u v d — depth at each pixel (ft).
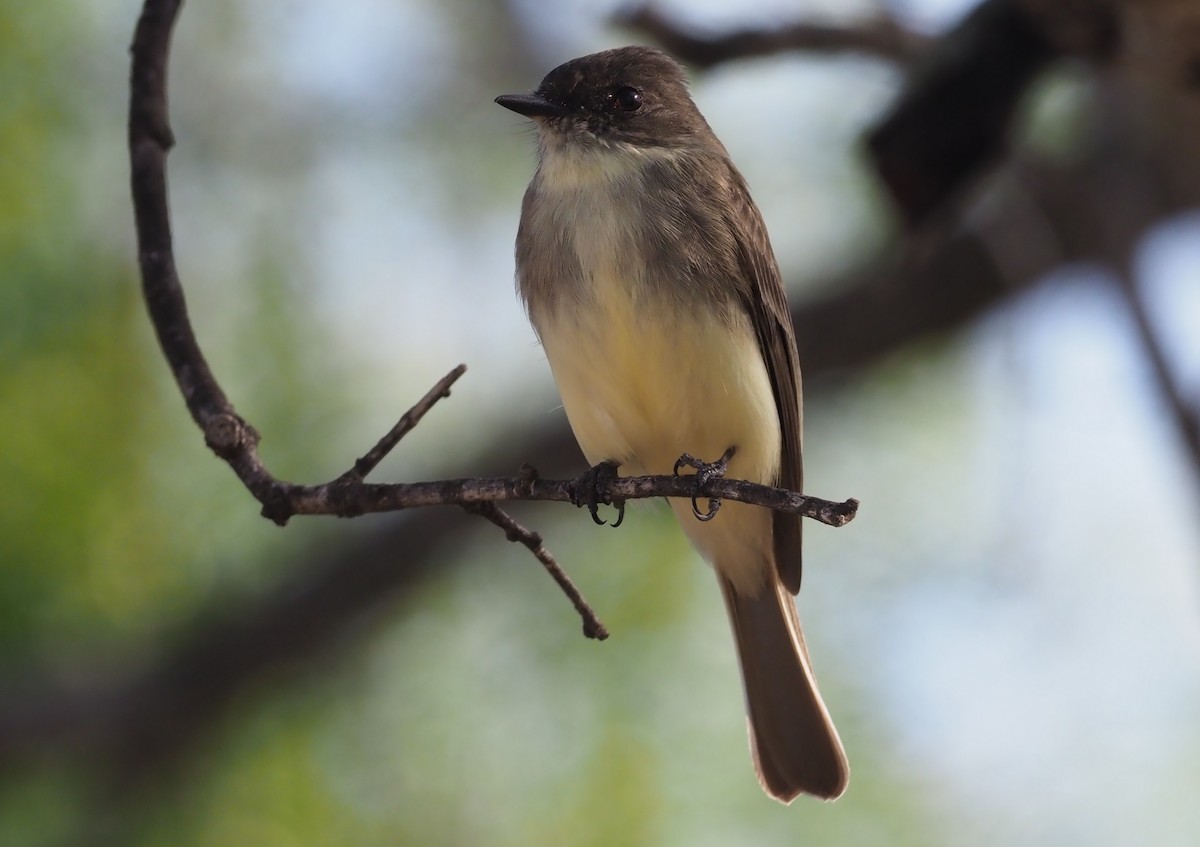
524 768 38.52
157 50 22.39
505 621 40.55
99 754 44.60
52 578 37.76
